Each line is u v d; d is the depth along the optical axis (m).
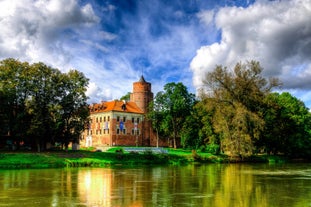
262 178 37.06
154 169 50.62
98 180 34.84
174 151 82.88
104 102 116.31
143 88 117.31
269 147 81.75
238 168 53.22
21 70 64.69
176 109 98.44
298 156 84.69
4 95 60.69
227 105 69.50
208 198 23.75
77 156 61.31
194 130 90.19
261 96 68.62
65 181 33.81
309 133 81.50
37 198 23.80
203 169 50.78
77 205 21.25
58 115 63.59
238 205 21.25
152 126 111.81
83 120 70.56
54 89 65.88
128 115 110.00
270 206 20.94
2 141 72.12
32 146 70.75
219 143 78.00
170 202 22.23
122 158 63.75
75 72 69.62
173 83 101.31
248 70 68.81
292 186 30.14
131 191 27.03
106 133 107.31
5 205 21.28
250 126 66.12
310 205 21.25
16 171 45.66
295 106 82.44
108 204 21.61
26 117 63.69
